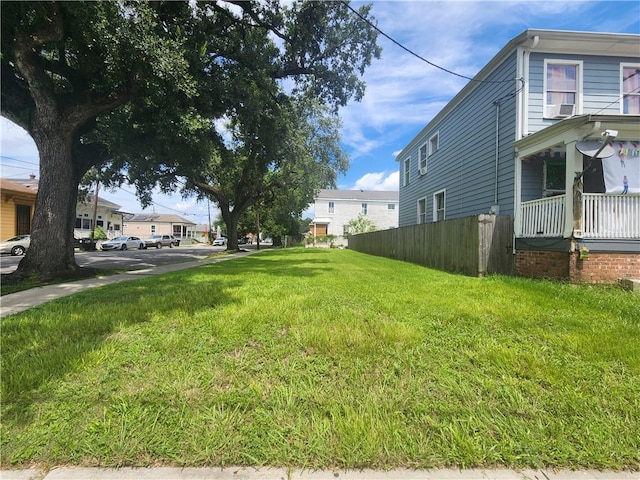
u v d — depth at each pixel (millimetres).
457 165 12539
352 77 11320
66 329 3494
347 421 1973
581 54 8859
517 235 8234
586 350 2912
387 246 16016
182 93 8492
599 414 2053
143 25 6484
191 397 2234
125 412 2070
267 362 2732
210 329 3443
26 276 7438
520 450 1777
